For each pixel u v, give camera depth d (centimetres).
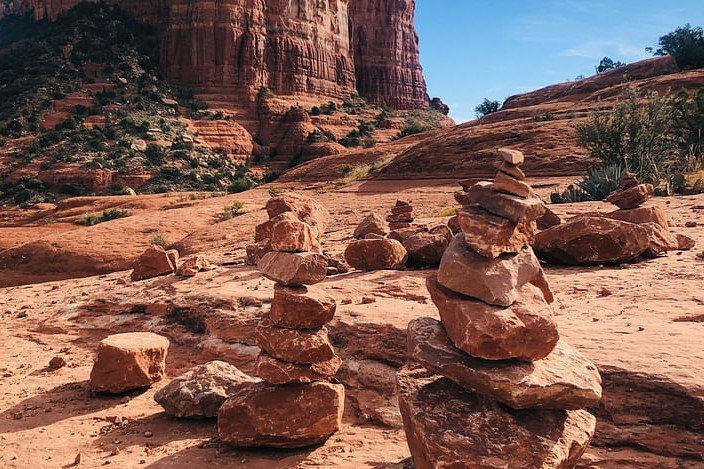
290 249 705
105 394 934
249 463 660
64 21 13938
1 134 10400
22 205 7925
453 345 513
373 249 1361
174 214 4703
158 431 780
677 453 556
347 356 882
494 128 5181
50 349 1269
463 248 513
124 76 12312
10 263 4088
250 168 11400
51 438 775
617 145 3388
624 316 835
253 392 701
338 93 14725
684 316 806
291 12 13738
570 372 492
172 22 13025
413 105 19362
